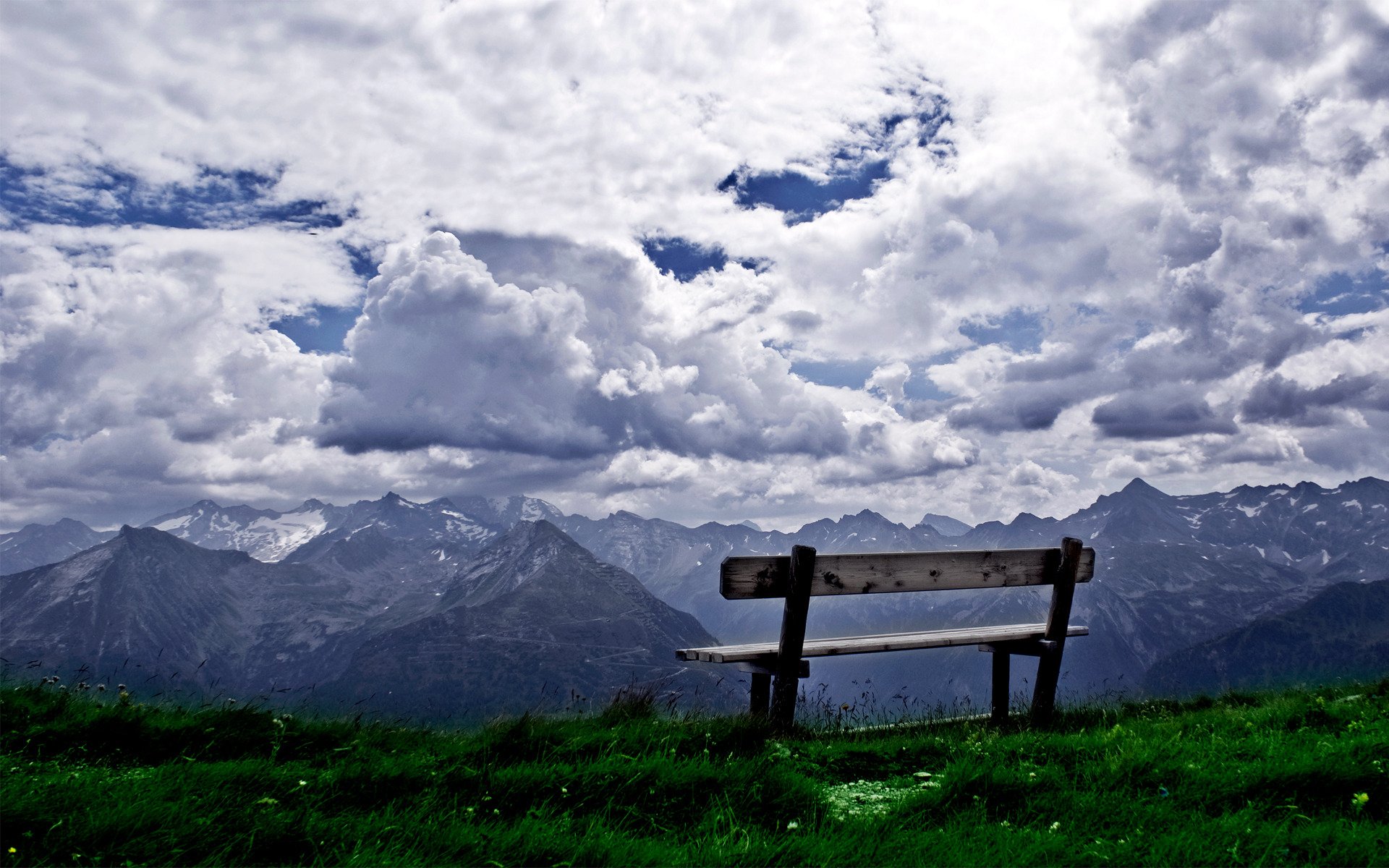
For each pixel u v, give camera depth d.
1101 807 3.58
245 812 3.27
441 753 4.05
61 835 3.05
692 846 3.26
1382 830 3.32
